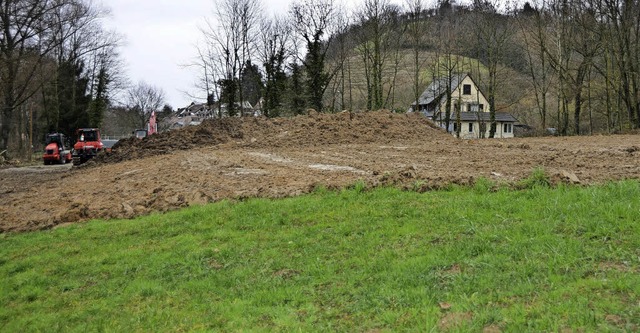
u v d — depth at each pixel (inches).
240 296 221.6
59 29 1595.7
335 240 273.4
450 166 465.7
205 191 422.9
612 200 265.0
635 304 161.6
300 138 852.6
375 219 295.3
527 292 181.6
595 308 161.3
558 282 185.6
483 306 175.8
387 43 1578.5
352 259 241.9
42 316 222.8
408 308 183.8
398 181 366.6
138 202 410.6
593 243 217.9
